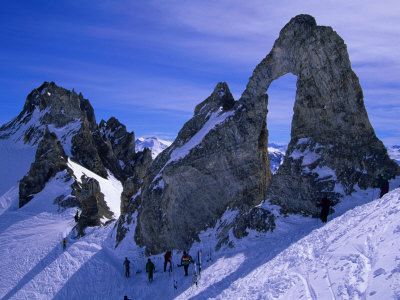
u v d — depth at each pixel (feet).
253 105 95.66
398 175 68.95
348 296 26.99
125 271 98.89
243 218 77.41
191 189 97.60
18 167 281.33
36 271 110.22
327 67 78.48
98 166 246.68
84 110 337.93
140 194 121.19
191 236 94.32
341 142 75.92
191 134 111.86
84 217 141.18
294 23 86.07
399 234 31.53
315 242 46.68
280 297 34.42
